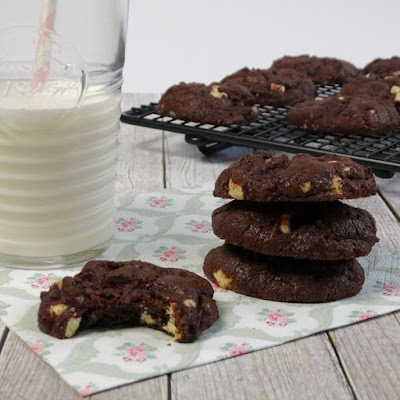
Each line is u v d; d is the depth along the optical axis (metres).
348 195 0.49
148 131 0.78
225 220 0.51
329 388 0.44
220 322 0.48
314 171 0.49
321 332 0.48
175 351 0.46
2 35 0.52
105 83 0.54
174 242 0.57
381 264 0.55
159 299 0.47
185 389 0.43
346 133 0.71
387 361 0.46
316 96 0.83
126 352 0.45
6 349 0.46
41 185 0.52
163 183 0.67
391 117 0.71
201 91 0.74
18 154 0.52
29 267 0.54
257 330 0.47
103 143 0.54
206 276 0.53
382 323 0.48
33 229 0.53
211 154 0.73
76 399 0.43
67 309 0.47
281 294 0.50
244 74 0.82
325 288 0.50
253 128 0.70
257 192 0.49
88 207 0.54
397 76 0.81
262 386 0.44
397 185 0.67
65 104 0.52
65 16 0.52
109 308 0.47
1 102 0.51
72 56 0.52
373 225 0.52
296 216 0.50
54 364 0.44
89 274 0.48
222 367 0.45
